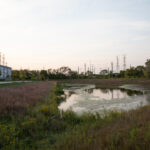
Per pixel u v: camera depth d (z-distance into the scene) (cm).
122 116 710
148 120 573
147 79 4934
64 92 2838
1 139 520
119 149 359
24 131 619
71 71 10762
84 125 669
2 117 738
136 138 402
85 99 1894
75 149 396
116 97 2020
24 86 2370
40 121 734
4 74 5325
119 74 7812
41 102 1270
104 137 443
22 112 831
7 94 1260
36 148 499
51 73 9956
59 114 919
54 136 582
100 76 9088
